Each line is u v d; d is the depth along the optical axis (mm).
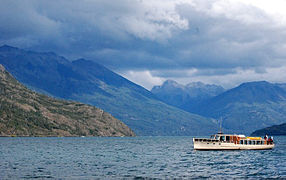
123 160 145125
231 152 185500
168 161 141250
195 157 159375
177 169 114438
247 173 105250
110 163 132250
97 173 103375
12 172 103750
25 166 119062
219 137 196250
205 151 192250
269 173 105312
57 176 96812
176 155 172375
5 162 131375
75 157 158250
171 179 93688
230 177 97250
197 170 112000
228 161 140875
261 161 140750
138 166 122562
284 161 140750
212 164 129750
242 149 197750
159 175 100500
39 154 173375
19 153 178125
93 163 131750
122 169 113500
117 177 96375
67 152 191625
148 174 102438
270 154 174250
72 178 93812
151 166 122750
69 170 109562
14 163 128375
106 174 101625
